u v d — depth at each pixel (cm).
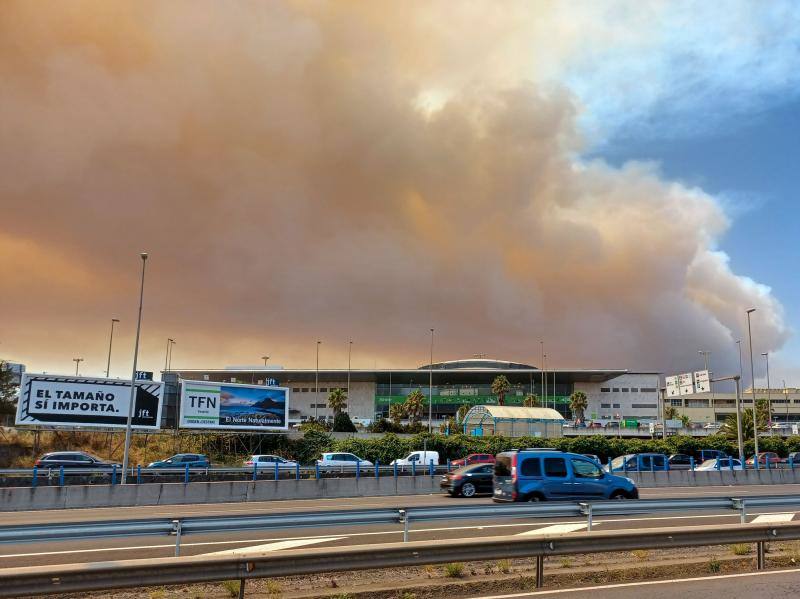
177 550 973
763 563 1140
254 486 2819
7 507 2386
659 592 927
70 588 755
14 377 6481
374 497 2939
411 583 1001
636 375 13538
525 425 7238
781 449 6344
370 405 13700
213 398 5772
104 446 5538
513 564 1132
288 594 933
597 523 1689
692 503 1321
